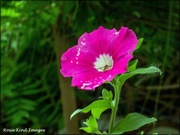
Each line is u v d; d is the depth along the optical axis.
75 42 0.96
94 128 0.49
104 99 0.47
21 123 1.08
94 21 0.91
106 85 1.02
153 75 0.51
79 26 0.87
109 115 1.16
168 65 1.04
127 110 1.17
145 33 0.99
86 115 1.10
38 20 0.95
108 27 0.92
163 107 1.27
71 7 0.82
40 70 1.15
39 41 1.08
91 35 0.48
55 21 0.93
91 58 0.46
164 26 0.96
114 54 0.45
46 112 1.15
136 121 0.48
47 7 0.91
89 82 0.44
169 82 1.25
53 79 1.15
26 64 1.15
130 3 0.91
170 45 0.98
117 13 0.91
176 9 0.94
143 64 1.02
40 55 1.16
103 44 0.46
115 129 0.48
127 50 0.44
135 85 1.13
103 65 0.45
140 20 0.92
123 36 0.45
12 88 1.07
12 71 1.10
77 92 1.09
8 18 0.94
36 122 1.13
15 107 1.05
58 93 1.16
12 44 1.14
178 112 1.27
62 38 0.94
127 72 0.45
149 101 1.26
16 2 0.92
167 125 1.17
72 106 0.94
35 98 1.16
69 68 0.46
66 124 0.94
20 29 1.01
